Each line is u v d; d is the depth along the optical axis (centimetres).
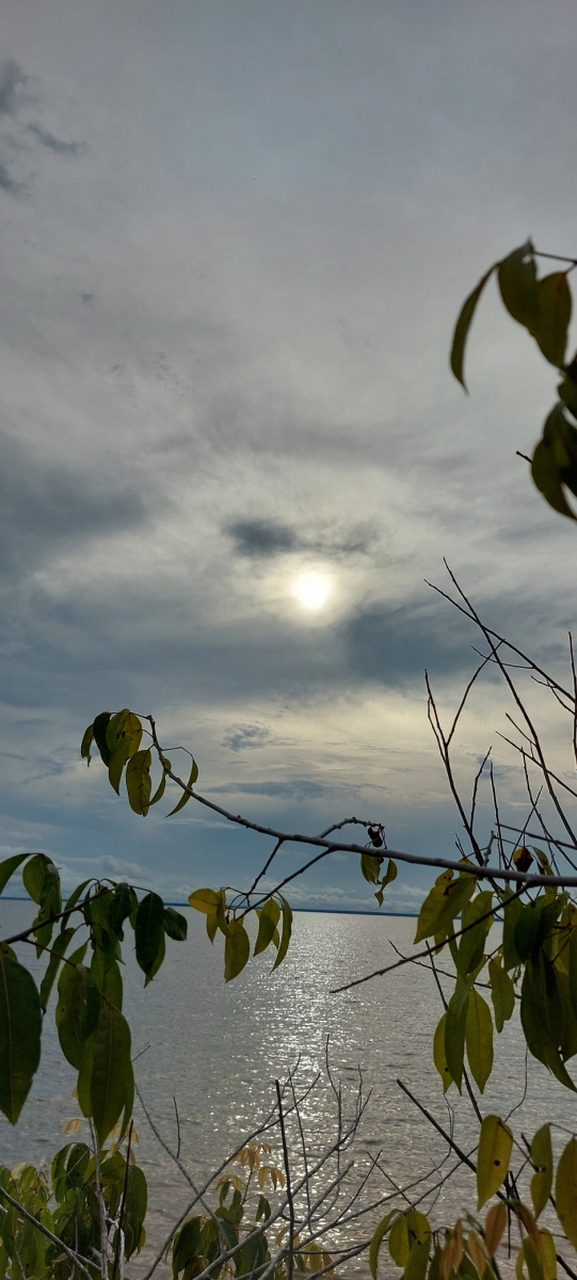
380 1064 4425
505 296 89
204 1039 5619
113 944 186
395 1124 2722
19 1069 136
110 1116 155
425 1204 1502
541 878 142
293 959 14988
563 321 86
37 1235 401
